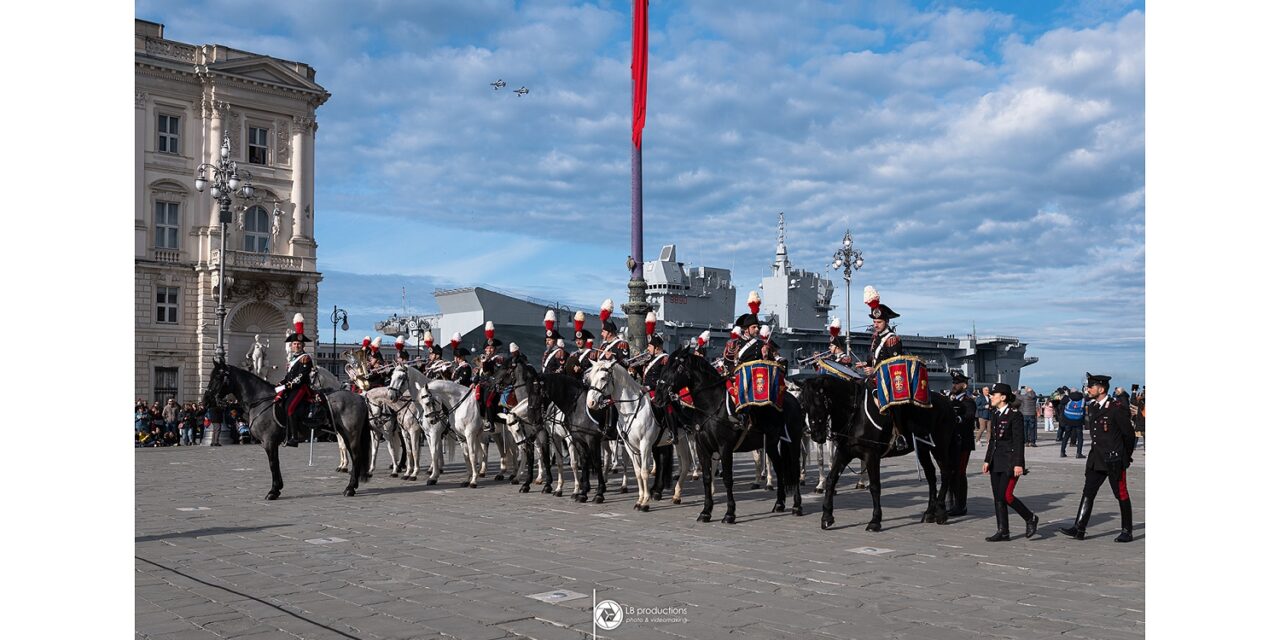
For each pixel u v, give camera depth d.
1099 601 9.10
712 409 14.90
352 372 25.23
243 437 43.19
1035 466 26.30
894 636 7.82
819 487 19.05
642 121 23.03
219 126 56.22
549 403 18.31
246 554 11.91
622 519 15.29
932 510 14.87
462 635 7.91
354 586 9.90
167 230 55.38
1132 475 22.92
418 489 20.30
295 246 58.69
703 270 82.12
